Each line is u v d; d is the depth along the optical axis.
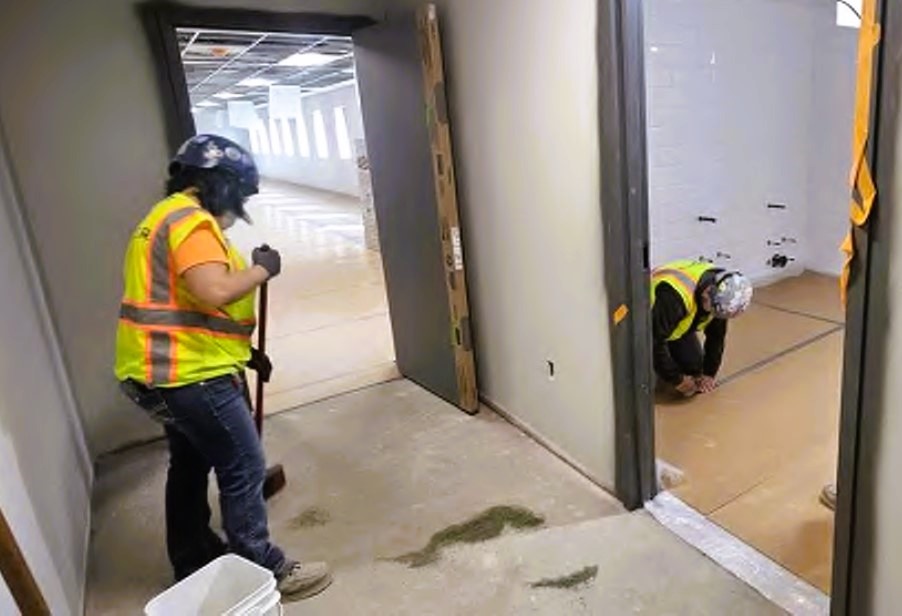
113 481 2.65
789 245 4.52
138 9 2.61
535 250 2.34
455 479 2.41
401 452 2.65
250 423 1.74
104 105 2.64
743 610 1.64
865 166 1.15
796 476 2.20
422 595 1.83
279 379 3.57
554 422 2.48
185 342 1.59
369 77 3.00
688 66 3.69
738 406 2.74
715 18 3.71
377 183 3.21
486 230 2.63
